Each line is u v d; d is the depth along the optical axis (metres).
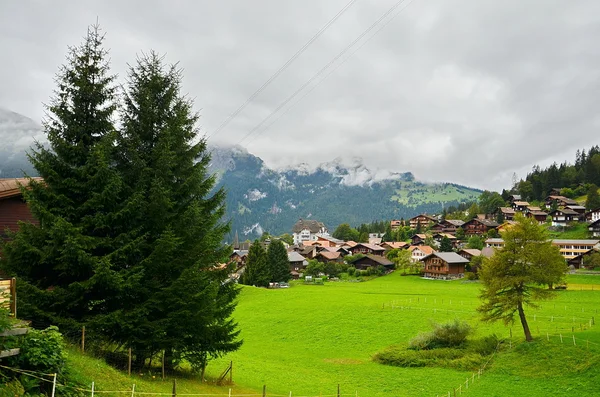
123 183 24.14
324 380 43.06
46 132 22.64
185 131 27.86
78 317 22.80
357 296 97.81
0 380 13.26
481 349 50.00
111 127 24.20
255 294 106.00
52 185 22.61
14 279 16.69
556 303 76.38
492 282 49.00
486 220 197.25
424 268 144.62
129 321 22.34
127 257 23.50
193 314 24.89
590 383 36.84
